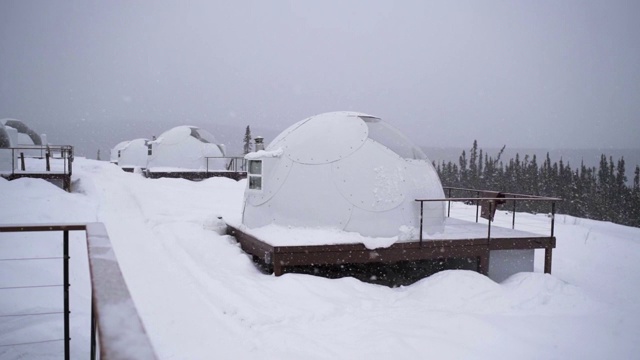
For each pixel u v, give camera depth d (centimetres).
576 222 1739
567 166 5916
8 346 452
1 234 838
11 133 2125
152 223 1200
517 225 1509
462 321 598
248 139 4891
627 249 1270
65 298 370
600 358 514
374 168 884
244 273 829
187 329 546
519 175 5922
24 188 1328
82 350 459
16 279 651
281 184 923
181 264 823
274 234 877
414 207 898
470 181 5847
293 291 713
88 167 2619
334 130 935
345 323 609
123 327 136
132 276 738
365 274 897
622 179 6181
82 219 1160
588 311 677
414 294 750
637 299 870
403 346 521
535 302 708
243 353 496
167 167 2641
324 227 871
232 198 1864
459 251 878
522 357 510
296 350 512
